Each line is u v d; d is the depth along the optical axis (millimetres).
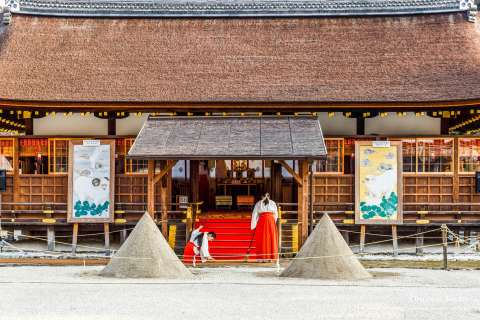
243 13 31625
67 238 27328
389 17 31219
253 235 23969
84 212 25828
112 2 31891
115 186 26125
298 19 31469
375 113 27672
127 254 18922
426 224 25688
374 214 25547
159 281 17688
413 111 27156
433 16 30938
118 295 15250
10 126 32844
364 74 28375
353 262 18938
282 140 23969
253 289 16281
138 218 26031
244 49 30125
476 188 25766
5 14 30844
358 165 25625
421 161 25984
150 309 13688
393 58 29156
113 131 27984
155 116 26062
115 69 29000
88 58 29594
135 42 30609
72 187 25828
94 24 31375
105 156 25875
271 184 28031
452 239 26891
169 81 28266
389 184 25562
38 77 28203
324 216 19641
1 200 26328
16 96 26859
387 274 19594
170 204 25938
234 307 13922
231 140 24094
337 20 31281
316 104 26688
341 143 26094
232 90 27594
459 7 30719
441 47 29453
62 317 12953
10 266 21719
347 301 14688
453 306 14188
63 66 29016
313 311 13586
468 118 28625
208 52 30016
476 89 26484
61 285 16766
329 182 26062
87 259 24016
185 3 31844
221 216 26969
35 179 26312
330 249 18938
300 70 28766
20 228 26406
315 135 24391
